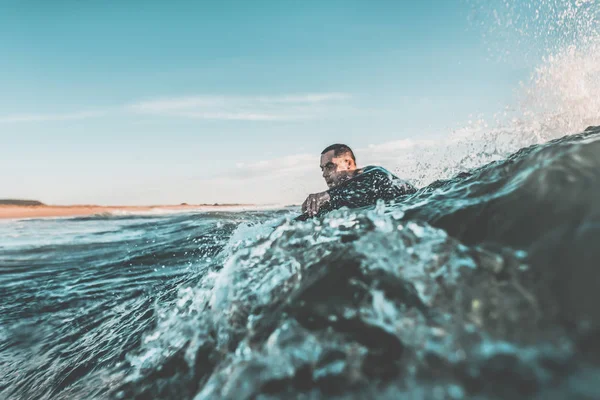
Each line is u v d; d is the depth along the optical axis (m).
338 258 1.24
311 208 2.80
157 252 4.77
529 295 0.84
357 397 0.78
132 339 1.86
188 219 8.78
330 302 1.05
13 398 1.79
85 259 5.12
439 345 0.82
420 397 0.73
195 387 1.13
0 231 9.23
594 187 0.98
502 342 0.77
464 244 1.07
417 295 0.97
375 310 0.98
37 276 4.33
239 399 0.88
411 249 1.13
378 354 0.87
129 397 1.28
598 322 0.72
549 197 1.04
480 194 1.28
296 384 0.87
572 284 0.81
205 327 1.35
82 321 2.68
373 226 1.35
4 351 2.41
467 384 0.72
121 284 3.49
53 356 2.17
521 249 0.96
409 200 1.77
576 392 0.63
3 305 3.21
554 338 0.74
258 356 0.99
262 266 1.43
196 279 2.30
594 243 0.84
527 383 0.68
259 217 6.09
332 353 0.91
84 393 1.49
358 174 2.94
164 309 2.00
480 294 0.90
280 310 1.15
